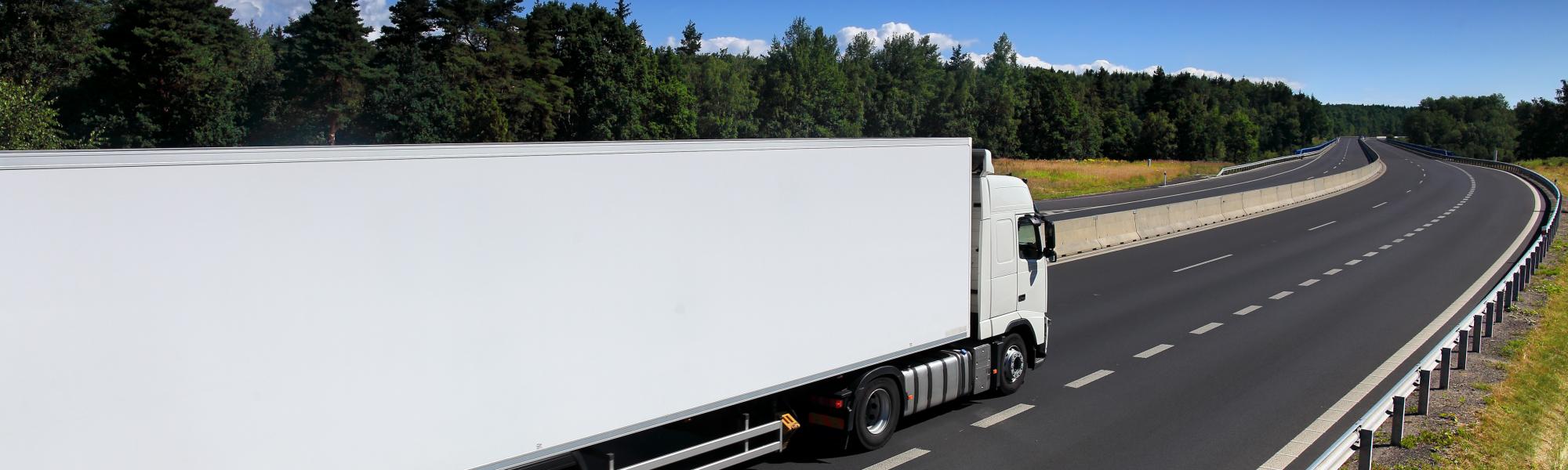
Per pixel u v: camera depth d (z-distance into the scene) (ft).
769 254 21.91
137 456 13.08
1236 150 468.75
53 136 73.72
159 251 13.12
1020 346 32.71
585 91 228.43
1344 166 266.36
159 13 172.86
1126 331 44.96
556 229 17.53
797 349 22.89
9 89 71.77
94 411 12.70
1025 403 31.89
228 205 13.69
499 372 16.88
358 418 15.17
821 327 23.50
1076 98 429.38
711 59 301.84
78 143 141.49
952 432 28.63
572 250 17.81
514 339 17.04
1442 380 32.60
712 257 20.54
